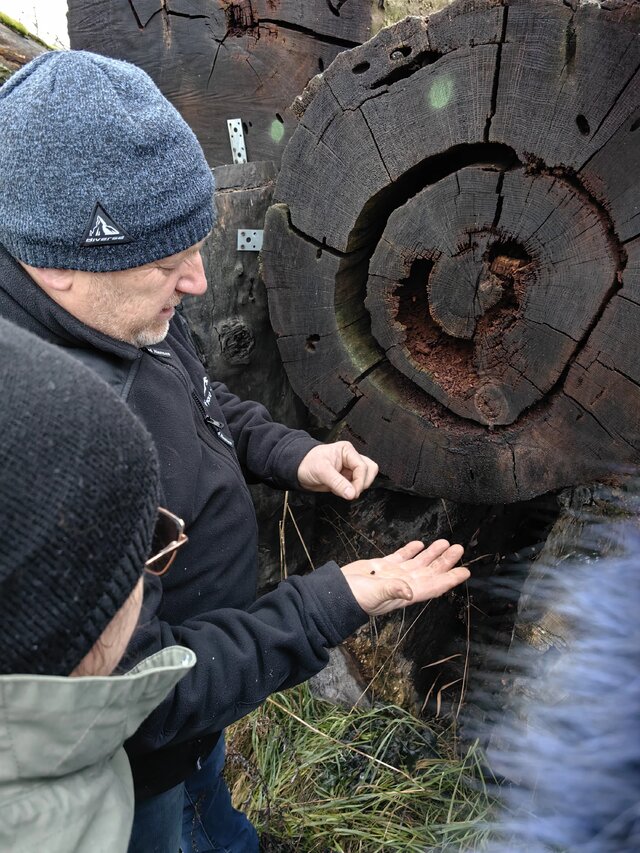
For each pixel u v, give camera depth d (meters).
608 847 1.21
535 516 2.61
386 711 2.23
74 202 0.96
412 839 1.87
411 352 1.81
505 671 2.14
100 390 0.59
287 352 1.94
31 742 0.61
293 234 1.83
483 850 1.71
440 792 1.99
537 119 1.49
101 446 0.57
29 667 0.56
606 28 1.38
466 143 1.58
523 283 1.62
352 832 1.90
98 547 0.57
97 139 0.95
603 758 1.29
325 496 2.43
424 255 1.69
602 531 1.88
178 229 1.04
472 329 1.69
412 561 1.31
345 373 1.88
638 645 1.48
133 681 0.65
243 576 1.30
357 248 1.82
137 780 1.21
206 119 2.29
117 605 0.60
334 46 2.05
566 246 1.54
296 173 1.77
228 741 2.18
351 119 1.67
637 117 1.40
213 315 1.95
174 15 2.21
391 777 2.05
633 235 1.47
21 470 0.53
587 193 1.51
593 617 1.59
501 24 1.47
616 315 1.53
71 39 2.36
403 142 1.63
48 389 0.55
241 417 1.64
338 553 2.46
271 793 2.02
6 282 1.04
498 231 1.60
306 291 1.85
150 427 1.12
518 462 1.74
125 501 0.58
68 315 1.05
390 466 1.91
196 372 1.35
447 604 2.47
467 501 1.85
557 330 1.60
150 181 0.99
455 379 1.78
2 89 1.00
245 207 1.94
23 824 0.62
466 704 2.33
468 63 1.52
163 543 0.95
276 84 2.17
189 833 1.62
